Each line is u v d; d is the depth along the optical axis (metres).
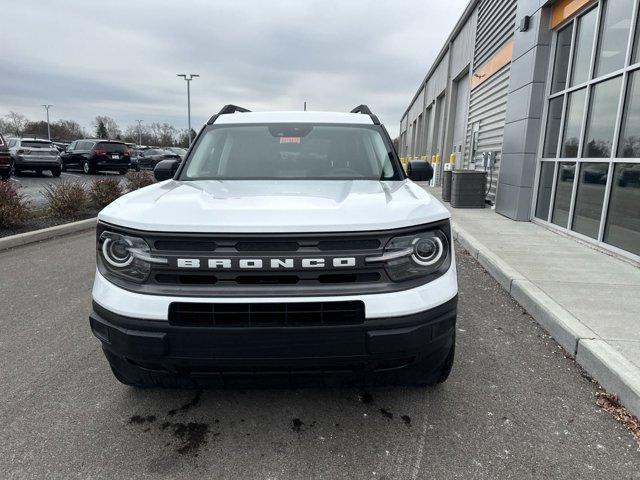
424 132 28.28
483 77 13.23
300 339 2.16
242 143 3.82
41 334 3.89
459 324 4.11
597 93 6.64
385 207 2.38
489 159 12.06
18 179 20.12
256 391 3.00
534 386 3.06
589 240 6.59
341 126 3.99
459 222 8.74
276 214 2.25
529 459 2.35
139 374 2.53
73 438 2.51
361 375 2.41
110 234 2.29
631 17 5.81
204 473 2.25
